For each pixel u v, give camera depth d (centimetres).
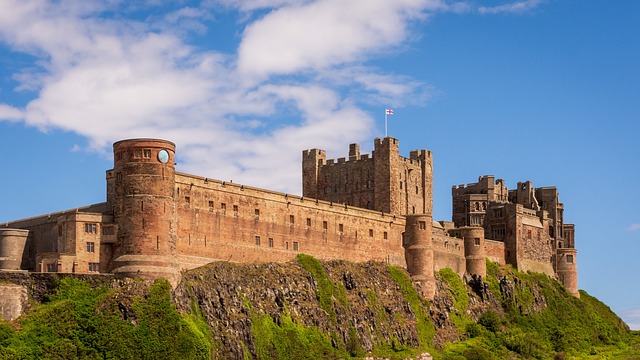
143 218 17075
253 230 19812
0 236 18425
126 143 17388
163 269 16988
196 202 18638
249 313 18162
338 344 19500
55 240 18088
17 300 15962
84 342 15638
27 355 15000
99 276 16688
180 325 16388
